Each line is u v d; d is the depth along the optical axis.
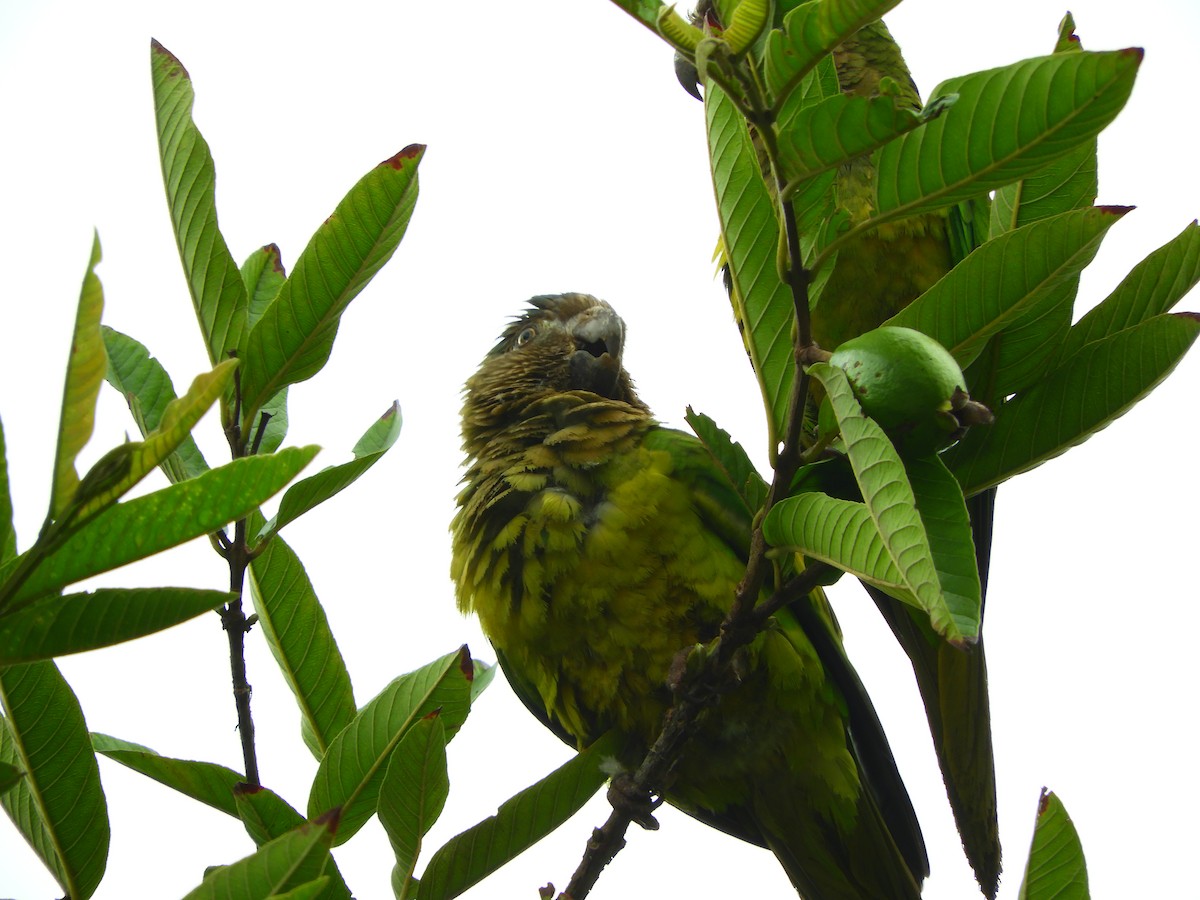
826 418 5.15
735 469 5.85
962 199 4.27
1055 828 4.88
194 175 5.29
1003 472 5.52
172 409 3.52
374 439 6.42
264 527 5.89
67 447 3.44
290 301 5.17
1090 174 5.44
